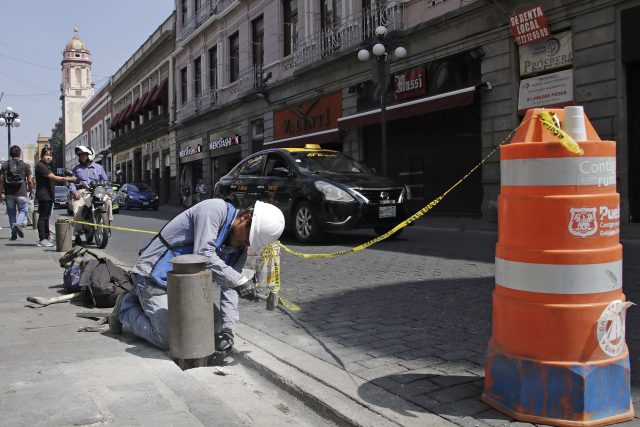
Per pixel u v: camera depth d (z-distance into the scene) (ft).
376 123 55.26
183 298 11.54
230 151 92.53
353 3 60.64
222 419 9.02
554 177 8.17
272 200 33.24
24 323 15.06
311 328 14.24
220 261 12.07
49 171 33.58
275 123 77.71
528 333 8.36
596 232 8.15
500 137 44.21
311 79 67.92
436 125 51.72
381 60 47.14
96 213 32.37
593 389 8.09
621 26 35.73
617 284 8.34
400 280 20.08
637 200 36.01
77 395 9.57
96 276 17.11
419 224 45.21
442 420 8.57
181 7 118.11
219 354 12.19
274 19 77.71
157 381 10.42
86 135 240.73
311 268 23.35
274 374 10.93
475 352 11.84
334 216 29.50
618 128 36.27
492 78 44.62
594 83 37.42
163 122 125.49
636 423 8.25
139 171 156.25
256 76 80.28
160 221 59.93
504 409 8.70
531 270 8.34
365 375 10.64
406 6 53.67
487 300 16.55
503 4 42.65
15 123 90.58
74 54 288.92
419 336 13.16
